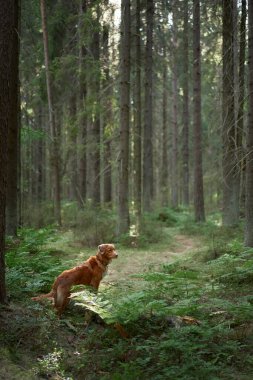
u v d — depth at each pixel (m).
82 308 7.04
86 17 16.69
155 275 7.41
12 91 11.87
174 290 7.82
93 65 18.08
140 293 6.45
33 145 28.05
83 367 5.18
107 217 18.72
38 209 19.73
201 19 20.33
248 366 5.13
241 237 14.17
